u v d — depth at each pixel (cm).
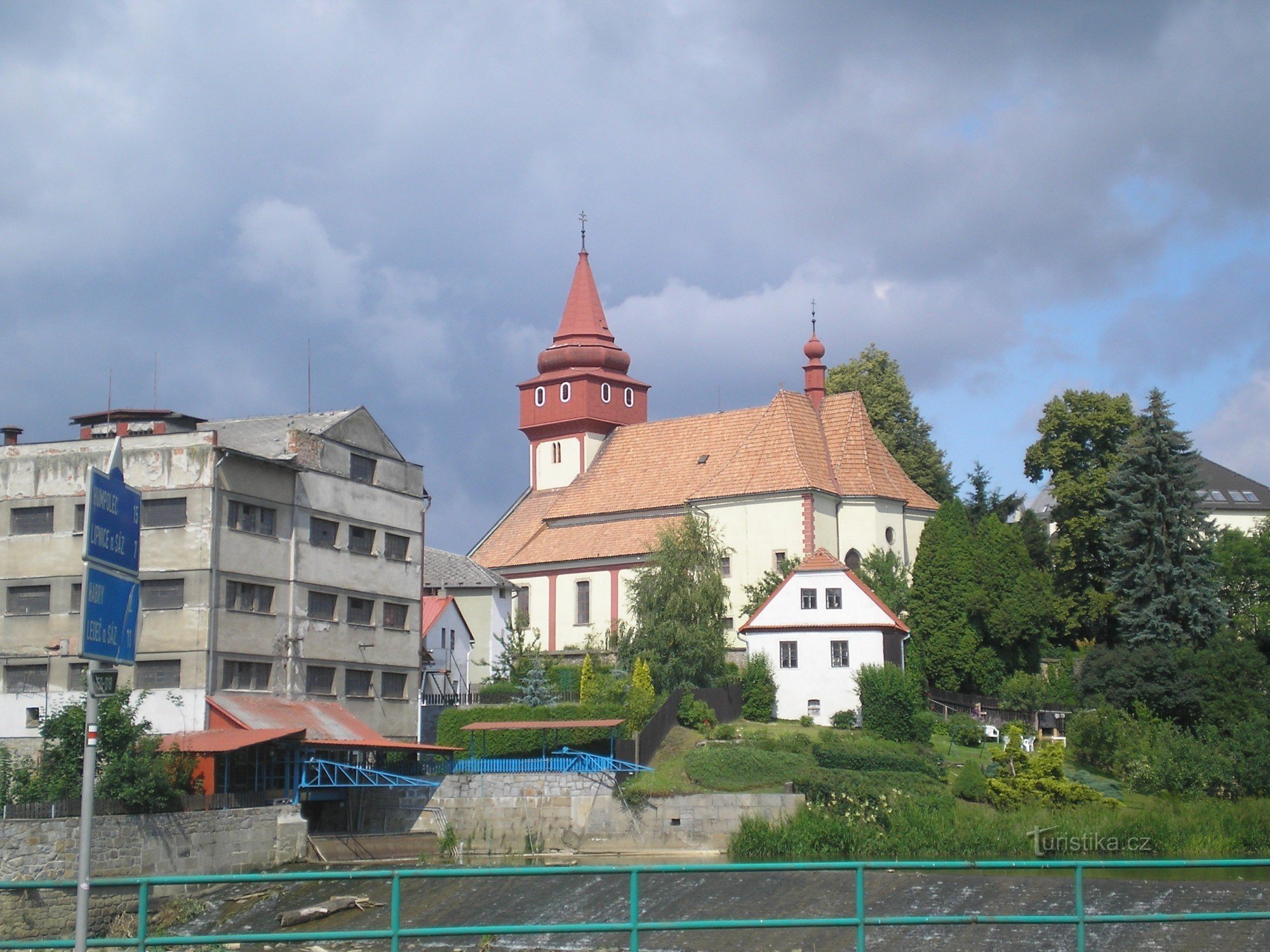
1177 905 4256
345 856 5931
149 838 5016
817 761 6397
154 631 6475
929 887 4703
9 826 4481
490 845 6322
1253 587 9281
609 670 7944
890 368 11500
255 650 6712
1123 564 8538
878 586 8344
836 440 9219
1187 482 8494
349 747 6275
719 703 7381
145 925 1891
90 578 1847
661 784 6244
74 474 6788
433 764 6644
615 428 10775
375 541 7688
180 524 6538
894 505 9006
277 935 1920
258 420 7769
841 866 1911
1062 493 9275
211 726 6325
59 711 5919
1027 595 8312
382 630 7650
